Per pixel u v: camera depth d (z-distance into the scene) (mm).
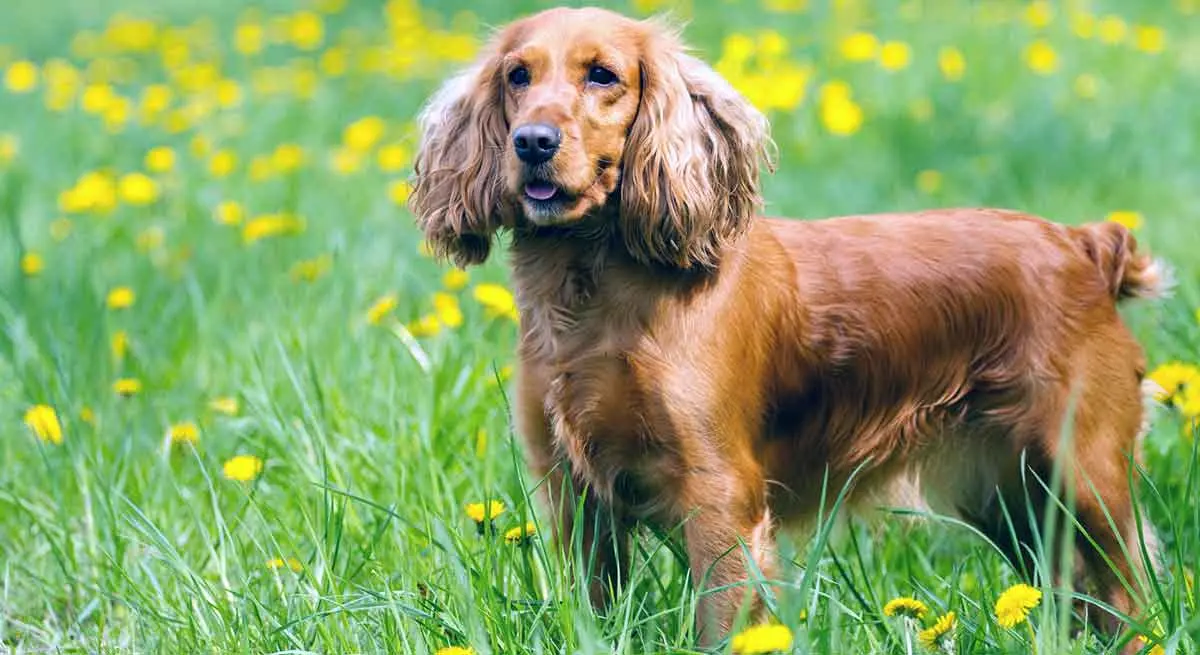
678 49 3723
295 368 4707
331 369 4754
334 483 3891
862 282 3746
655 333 3449
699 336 3461
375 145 8547
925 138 8023
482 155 3729
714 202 3609
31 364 4941
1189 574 3650
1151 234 6359
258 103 9805
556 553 3605
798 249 3785
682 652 2982
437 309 5086
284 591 3416
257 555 3822
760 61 8703
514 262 3670
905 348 3760
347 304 5426
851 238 3822
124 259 6613
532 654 3023
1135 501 3203
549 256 3561
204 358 5156
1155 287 3996
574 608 3094
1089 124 8227
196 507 4020
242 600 3453
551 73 3543
